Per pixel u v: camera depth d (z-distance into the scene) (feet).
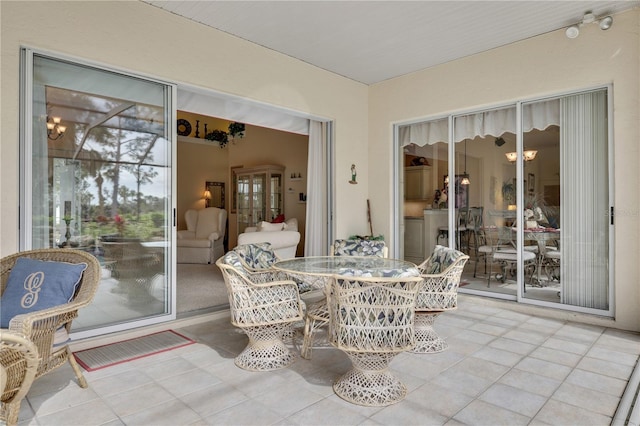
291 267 9.27
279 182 27.81
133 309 10.93
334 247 12.66
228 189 32.83
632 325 11.31
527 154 13.76
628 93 11.45
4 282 7.67
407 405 6.93
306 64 15.53
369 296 6.63
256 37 13.24
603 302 12.14
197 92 12.66
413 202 17.19
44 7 9.27
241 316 8.23
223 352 9.56
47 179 9.49
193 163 31.76
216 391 7.48
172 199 11.76
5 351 5.62
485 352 9.53
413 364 8.77
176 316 12.10
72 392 7.44
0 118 8.68
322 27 12.48
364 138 18.29
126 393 7.39
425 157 16.72
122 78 10.78
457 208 15.69
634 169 11.35
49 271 7.30
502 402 7.06
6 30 8.76
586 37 12.19
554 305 13.08
